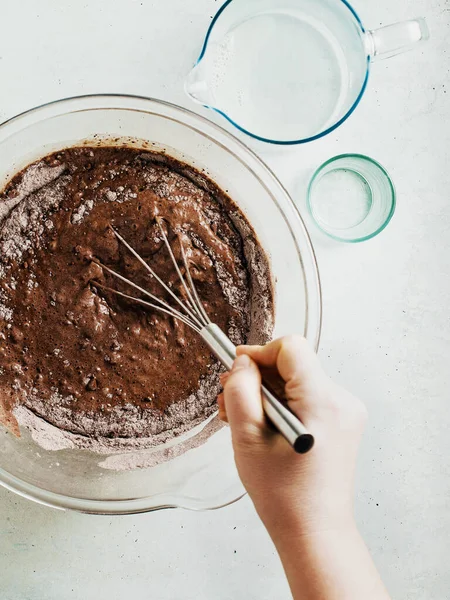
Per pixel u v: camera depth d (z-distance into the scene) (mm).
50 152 577
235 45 587
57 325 580
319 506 473
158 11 594
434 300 610
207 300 583
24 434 584
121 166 582
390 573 611
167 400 586
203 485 577
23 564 595
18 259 581
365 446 612
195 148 572
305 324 569
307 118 594
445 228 610
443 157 609
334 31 588
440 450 615
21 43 590
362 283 609
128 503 562
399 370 610
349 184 613
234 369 467
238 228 586
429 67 606
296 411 477
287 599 604
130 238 571
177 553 601
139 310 580
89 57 592
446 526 615
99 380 583
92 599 597
